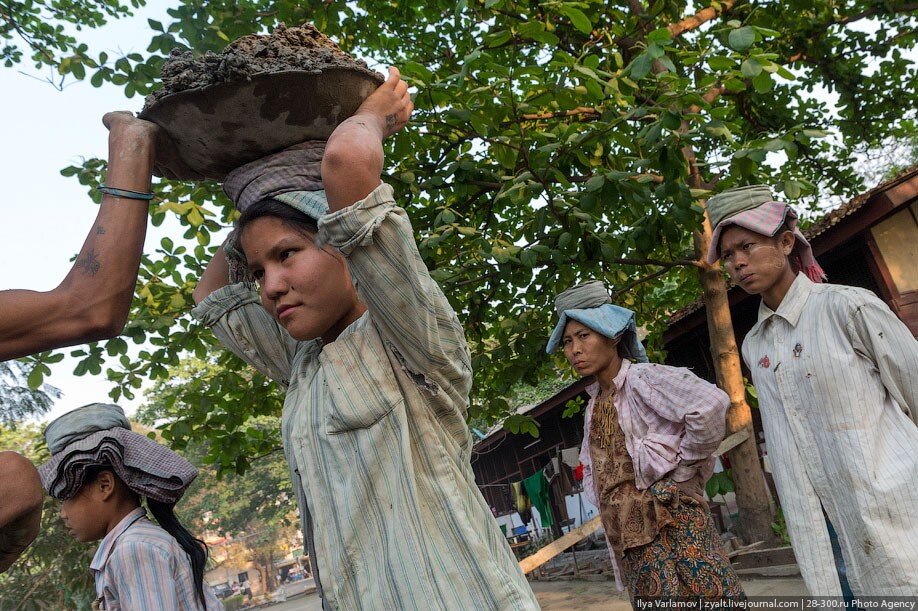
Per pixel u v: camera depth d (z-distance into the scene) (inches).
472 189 207.3
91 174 202.2
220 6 196.1
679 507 104.8
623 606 274.8
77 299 43.2
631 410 113.7
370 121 46.3
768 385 99.1
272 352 63.2
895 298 294.4
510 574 47.7
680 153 165.6
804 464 93.3
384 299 43.3
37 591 274.1
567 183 183.6
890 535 83.7
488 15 218.7
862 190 366.0
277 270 48.3
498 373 241.0
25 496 45.0
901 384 88.4
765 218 97.2
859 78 336.5
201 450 1422.2
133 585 79.7
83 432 86.7
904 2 312.5
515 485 545.3
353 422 44.9
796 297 96.8
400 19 261.6
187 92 44.5
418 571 42.2
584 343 121.3
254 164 49.5
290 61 44.9
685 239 260.4
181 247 212.2
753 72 142.6
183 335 210.5
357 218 41.2
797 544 93.4
